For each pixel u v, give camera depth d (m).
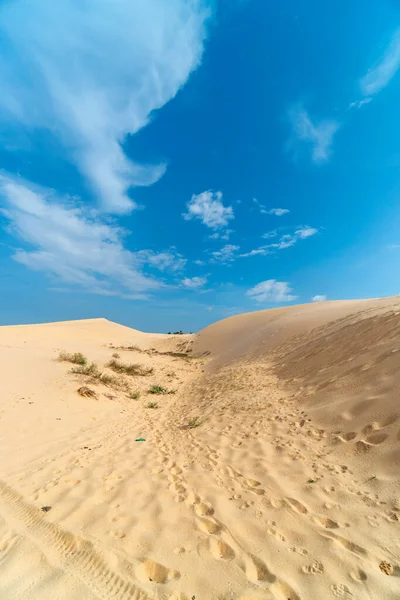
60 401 7.59
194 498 3.42
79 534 2.78
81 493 3.56
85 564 2.44
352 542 2.54
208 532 2.81
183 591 2.17
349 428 4.39
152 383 11.95
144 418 7.49
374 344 6.95
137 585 2.22
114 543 2.66
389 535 2.55
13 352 12.80
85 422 6.67
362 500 3.03
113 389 9.74
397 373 4.94
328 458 3.92
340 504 3.04
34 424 5.99
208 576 2.30
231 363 14.45
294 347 11.80
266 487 3.53
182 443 5.34
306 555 2.45
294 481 3.57
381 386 4.88
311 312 18.58
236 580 2.25
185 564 2.42
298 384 7.33
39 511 3.17
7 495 3.51
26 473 4.08
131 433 6.16
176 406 8.80
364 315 10.77
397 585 2.13
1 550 2.61
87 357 14.91
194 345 24.67
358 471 3.49
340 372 6.48
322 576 2.25
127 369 13.56
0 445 4.90
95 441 5.56
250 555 2.49
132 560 2.46
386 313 8.94
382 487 3.13
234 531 2.79
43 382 8.91
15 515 3.12
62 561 2.48
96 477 4.00
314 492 3.29
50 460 4.55
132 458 4.71
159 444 5.40
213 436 5.46
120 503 3.34
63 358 12.46
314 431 4.74
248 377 9.79
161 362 17.23
